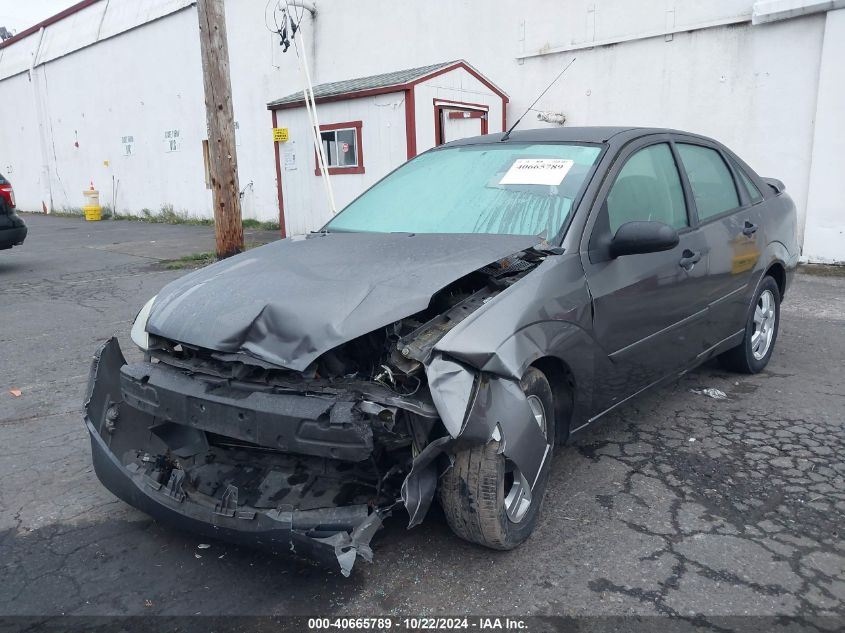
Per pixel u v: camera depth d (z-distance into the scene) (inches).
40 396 202.5
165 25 704.4
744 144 381.1
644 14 404.8
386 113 423.5
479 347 105.3
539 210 139.7
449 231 144.5
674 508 132.9
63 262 445.4
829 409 180.2
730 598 106.5
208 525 108.4
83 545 125.8
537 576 113.0
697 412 179.9
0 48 1073.5
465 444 104.1
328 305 108.0
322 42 580.4
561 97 451.2
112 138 831.1
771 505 133.6
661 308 148.7
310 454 100.2
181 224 719.7
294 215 499.2
